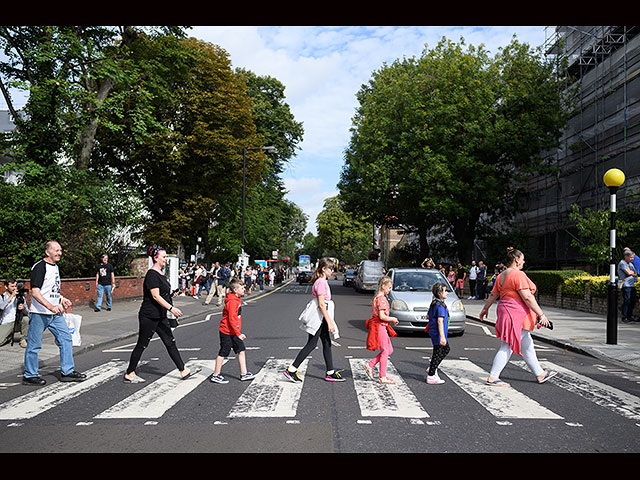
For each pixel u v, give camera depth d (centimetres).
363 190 3612
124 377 726
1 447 457
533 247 3391
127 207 2383
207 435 486
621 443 468
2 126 4394
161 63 2527
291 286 5294
